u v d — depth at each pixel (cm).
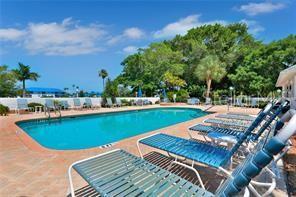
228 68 3094
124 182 242
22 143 591
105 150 523
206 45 3403
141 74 3206
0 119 1081
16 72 3272
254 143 362
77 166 285
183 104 2428
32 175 368
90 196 295
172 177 255
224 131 524
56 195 300
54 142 829
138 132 1052
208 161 308
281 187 320
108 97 2133
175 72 3066
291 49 2264
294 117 100
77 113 1409
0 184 334
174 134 716
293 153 466
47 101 1484
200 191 224
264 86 2438
